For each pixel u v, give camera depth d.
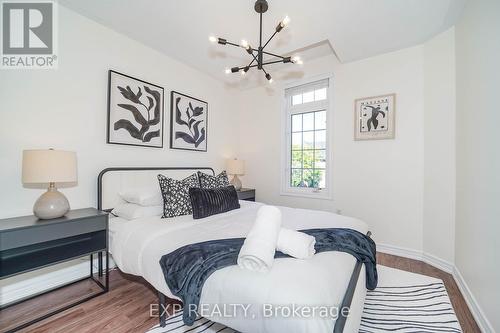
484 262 1.60
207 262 1.26
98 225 1.88
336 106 3.24
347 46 2.71
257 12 2.16
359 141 3.06
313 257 1.31
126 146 2.58
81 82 2.22
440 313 1.69
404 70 2.74
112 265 2.41
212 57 3.08
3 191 1.80
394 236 2.82
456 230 2.25
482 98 1.67
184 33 2.53
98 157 2.35
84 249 1.85
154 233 1.74
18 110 1.87
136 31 2.49
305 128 3.64
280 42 2.69
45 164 1.66
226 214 2.35
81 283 2.10
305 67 3.51
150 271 1.49
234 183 3.80
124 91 2.52
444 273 2.32
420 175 2.65
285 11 2.13
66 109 2.12
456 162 2.26
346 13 2.15
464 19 2.04
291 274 1.10
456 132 2.26
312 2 2.01
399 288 2.02
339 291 1.08
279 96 3.82
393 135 2.80
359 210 3.07
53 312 1.67
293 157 3.78
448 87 2.38
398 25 2.31
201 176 2.70
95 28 2.31
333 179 3.28
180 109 3.15
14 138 1.85
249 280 1.09
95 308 1.75
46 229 1.62
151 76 2.82
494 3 1.52
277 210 1.50
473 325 1.60
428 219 2.57
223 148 3.95
